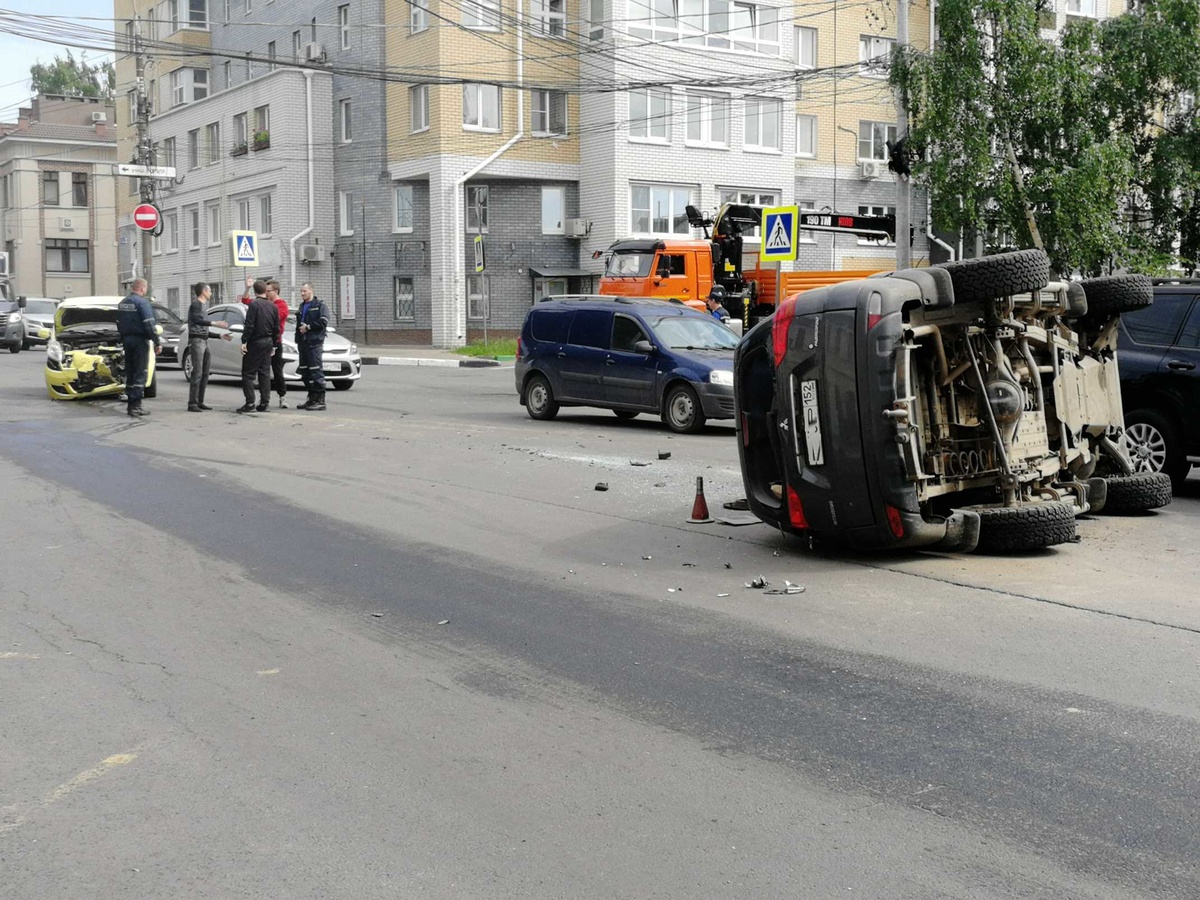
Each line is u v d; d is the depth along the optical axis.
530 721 5.70
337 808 4.74
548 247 42.38
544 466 13.65
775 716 5.73
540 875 4.16
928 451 8.73
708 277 31.41
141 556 9.27
